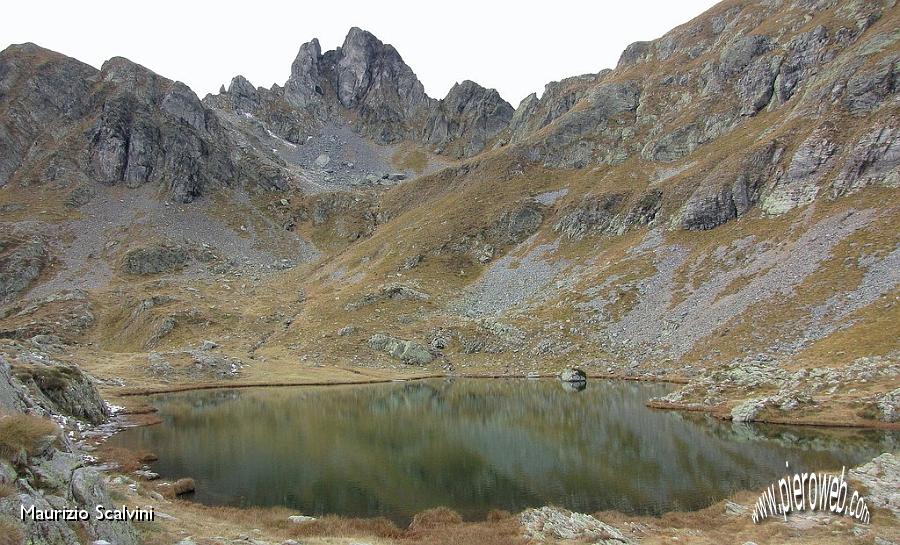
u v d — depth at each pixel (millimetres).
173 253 192750
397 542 24844
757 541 25484
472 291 150875
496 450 47094
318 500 33750
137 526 20938
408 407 71250
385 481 37938
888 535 25188
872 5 154125
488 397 79625
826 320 80188
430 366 113000
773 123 149000
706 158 158250
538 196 192125
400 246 179875
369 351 119250
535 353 111250
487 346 117750
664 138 183250
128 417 62156
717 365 82000
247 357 115625
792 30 176625
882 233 92000
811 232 103188
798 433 50281
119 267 181500
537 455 45281
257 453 45750
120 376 92438
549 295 133625
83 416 55875
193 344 124375
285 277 187250
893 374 58656
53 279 170500
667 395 73688
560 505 33094
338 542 23328
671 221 138375
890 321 71500
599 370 98312
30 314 142875
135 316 141625
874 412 52375
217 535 22422
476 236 178000
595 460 43406
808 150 122312
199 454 45125
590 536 26188
